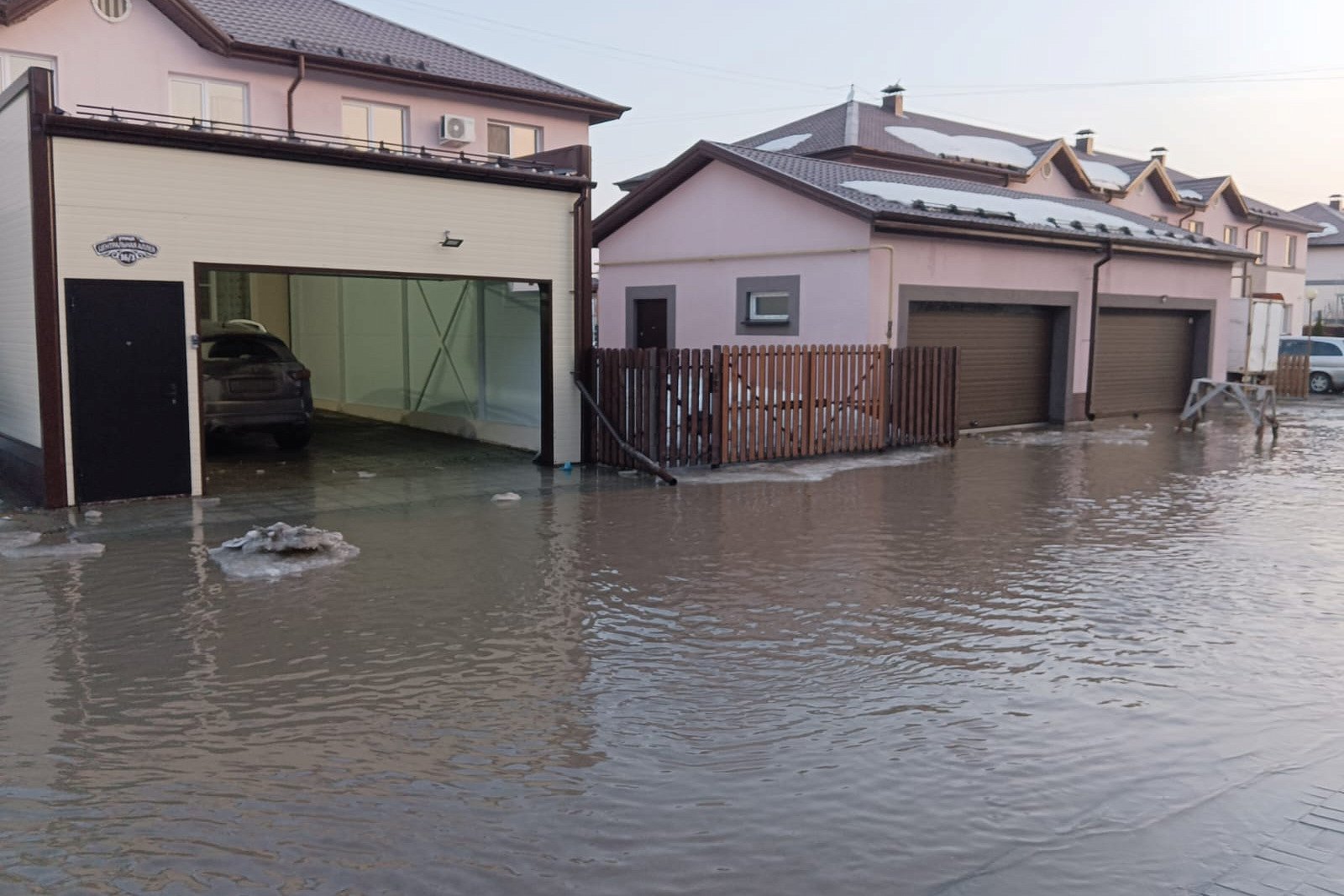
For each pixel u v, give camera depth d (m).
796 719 4.93
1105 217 20.95
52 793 4.14
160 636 6.12
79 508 9.79
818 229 16.08
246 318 19.09
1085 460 14.25
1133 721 4.92
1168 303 21.36
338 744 4.62
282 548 8.01
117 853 3.67
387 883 3.49
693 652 5.91
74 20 15.88
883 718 4.95
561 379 12.77
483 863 3.62
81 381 9.73
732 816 3.96
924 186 18.81
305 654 5.82
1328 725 4.89
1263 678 5.53
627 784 4.23
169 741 4.64
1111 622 6.54
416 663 5.70
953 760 4.48
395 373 16.75
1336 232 45.88
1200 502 10.91
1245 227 35.94
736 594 7.15
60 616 6.49
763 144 32.47
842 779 4.29
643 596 7.07
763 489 11.51
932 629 6.38
